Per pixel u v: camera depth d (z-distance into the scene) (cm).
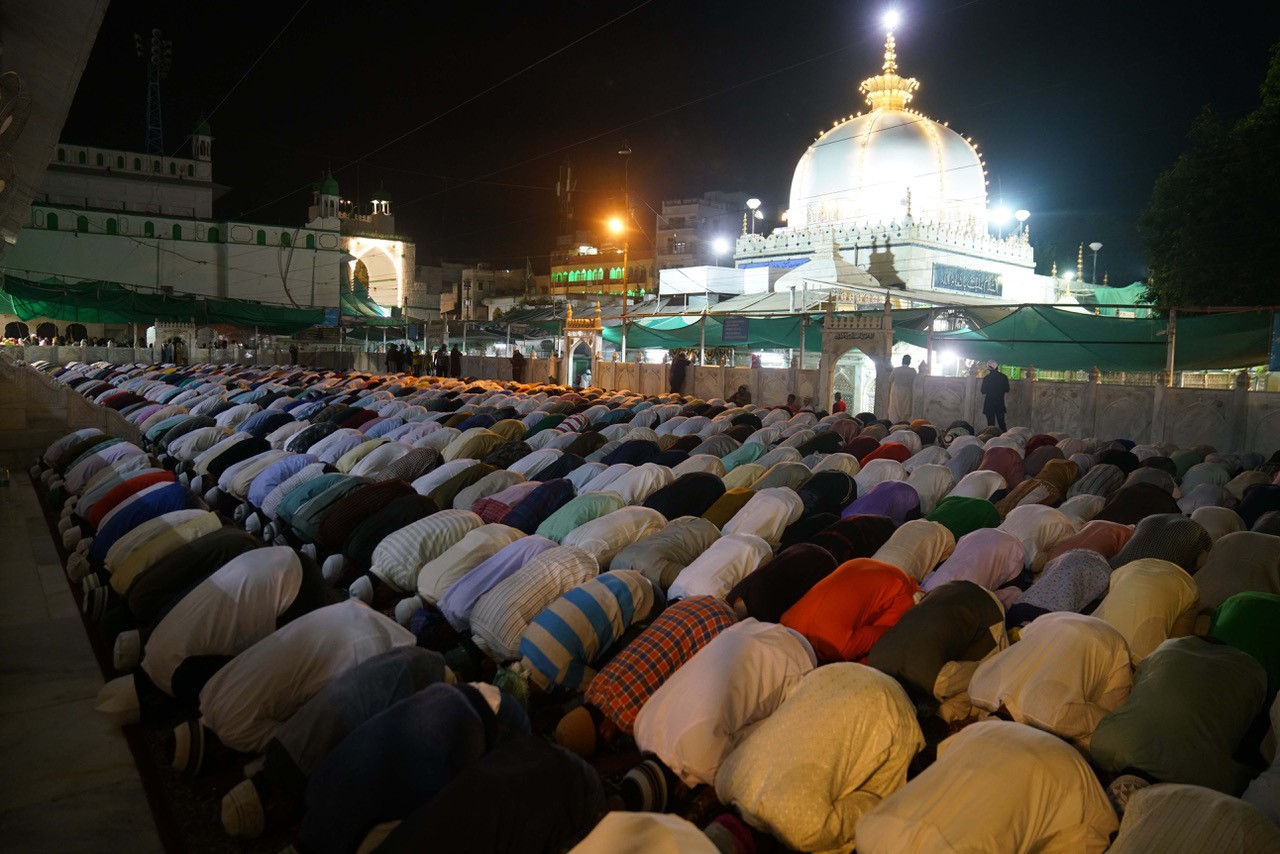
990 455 931
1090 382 1476
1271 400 1248
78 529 689
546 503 677
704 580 504
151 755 400
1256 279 1733
